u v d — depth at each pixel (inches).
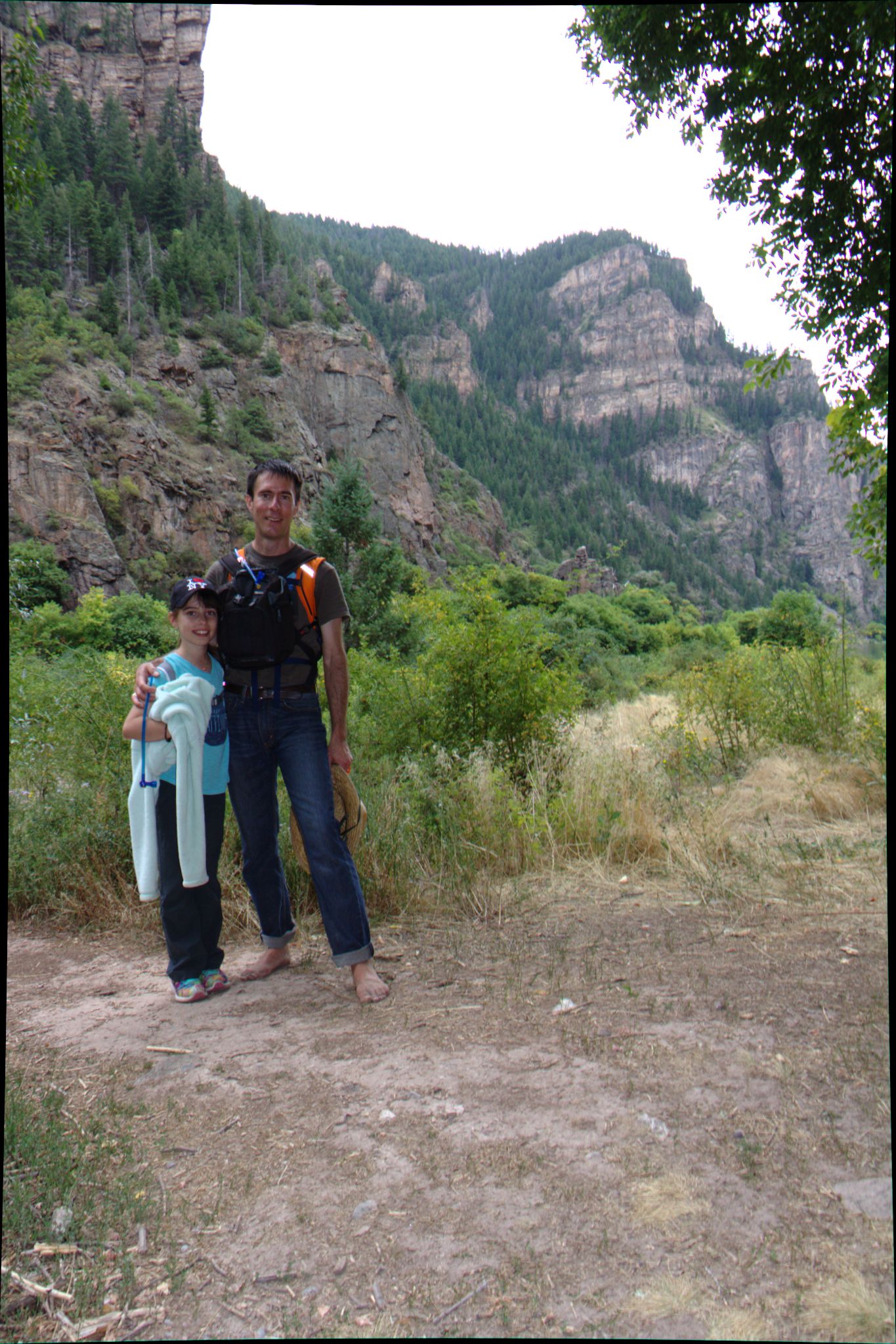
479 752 228.2
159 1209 74.8
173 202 4963.1
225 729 129.4
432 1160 80.0
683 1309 59.6
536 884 181.0
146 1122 90.4
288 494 130.3
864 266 130.9
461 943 144.4
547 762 238.2
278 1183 78.2
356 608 896.3
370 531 951.0
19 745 217.0
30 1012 123.4
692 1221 68.9
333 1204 74.6
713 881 171.8
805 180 131.4
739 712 331.0
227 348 4005.9
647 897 168.7
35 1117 90.5
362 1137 84.9
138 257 4291.3
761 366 141.7
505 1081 94.3
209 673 128.2
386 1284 64.4
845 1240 65.6
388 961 137.7
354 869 127.3
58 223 3973.9
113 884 175.0
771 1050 97.4
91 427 2728.8
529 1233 69.0
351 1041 108.0
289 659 129.0
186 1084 98.6
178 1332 60.7
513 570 1955.0
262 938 137.1
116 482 2706.7
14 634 300.7
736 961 128.1
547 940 143.7
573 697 265.7
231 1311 62.5
